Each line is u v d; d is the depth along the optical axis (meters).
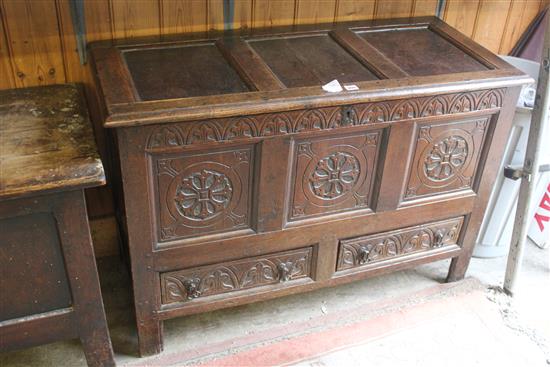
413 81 1.56
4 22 1.61
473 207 1.90
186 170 1.47
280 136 1.49
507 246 2.19
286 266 1.75
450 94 1.59
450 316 1.93
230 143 1.45
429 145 1.70
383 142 1.63
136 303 1.62
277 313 1.92
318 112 1.49
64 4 1.64
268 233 1.65
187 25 1.81
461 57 1.76
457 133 1.71
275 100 1.43
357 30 1.90
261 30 1.87
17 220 1.32
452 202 1.85
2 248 1.35
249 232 1.63
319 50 1.76
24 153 1.35
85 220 1.38
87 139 1.42
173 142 1.40
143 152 1.39
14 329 1.47
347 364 1.74
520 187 1.89
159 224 1.53
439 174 1.78
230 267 1.68
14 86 1.72
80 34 1.70
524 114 1.85
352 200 1.71
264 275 1.74
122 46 1.68
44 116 1.51
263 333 1.84
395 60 1.72
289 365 1.73
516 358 1.79
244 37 1.78
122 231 1.88
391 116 1.57
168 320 1.87
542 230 2.26
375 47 1.80
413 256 1.93
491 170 1.83
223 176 1.52
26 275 1.41
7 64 1.67
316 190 1.64
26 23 1.63
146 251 1.54
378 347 1.80
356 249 1.82
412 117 1.60
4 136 1.41
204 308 1.71
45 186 1.26
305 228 1.69
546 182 2.00
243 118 1.42
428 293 2.03
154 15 1.75
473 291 2.04
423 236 1.91
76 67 1.76
